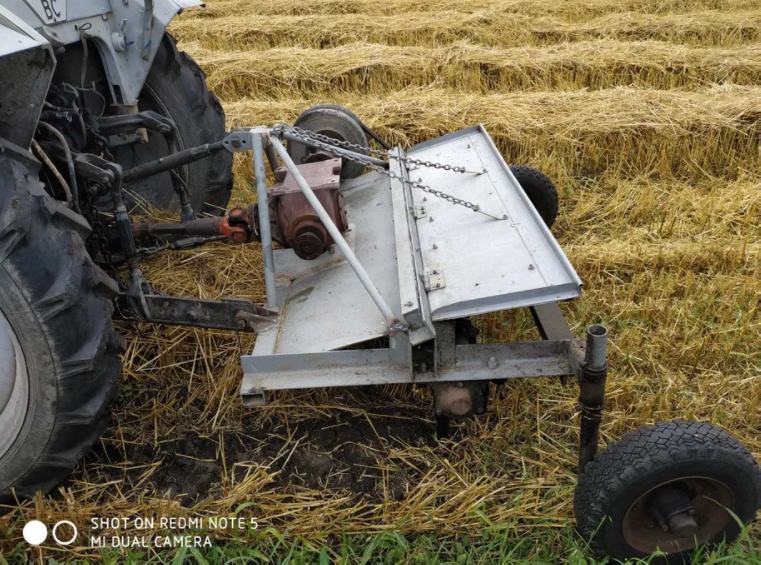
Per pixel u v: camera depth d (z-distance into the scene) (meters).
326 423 2.94
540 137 5.43
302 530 2.40
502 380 2.56
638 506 2.16
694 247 4.03
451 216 2.83
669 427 2.12
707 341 3.33
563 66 7.31
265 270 2.70
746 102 5.59
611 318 3.50
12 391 2.33
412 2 10.45
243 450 2.82
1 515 2.47
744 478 2.11
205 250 3.91
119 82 3.32
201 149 2.85
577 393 3.04
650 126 5.33
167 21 3.40
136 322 3.17
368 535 2.42
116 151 3.71
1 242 2.06
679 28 8.66
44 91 2.42
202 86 3.88
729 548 2.25
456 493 2.56
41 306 2.13
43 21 2.88
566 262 2.26
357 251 2.99
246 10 10.79
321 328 2.58
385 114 5.81
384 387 3.09
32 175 2.32
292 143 3.77
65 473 2.47
